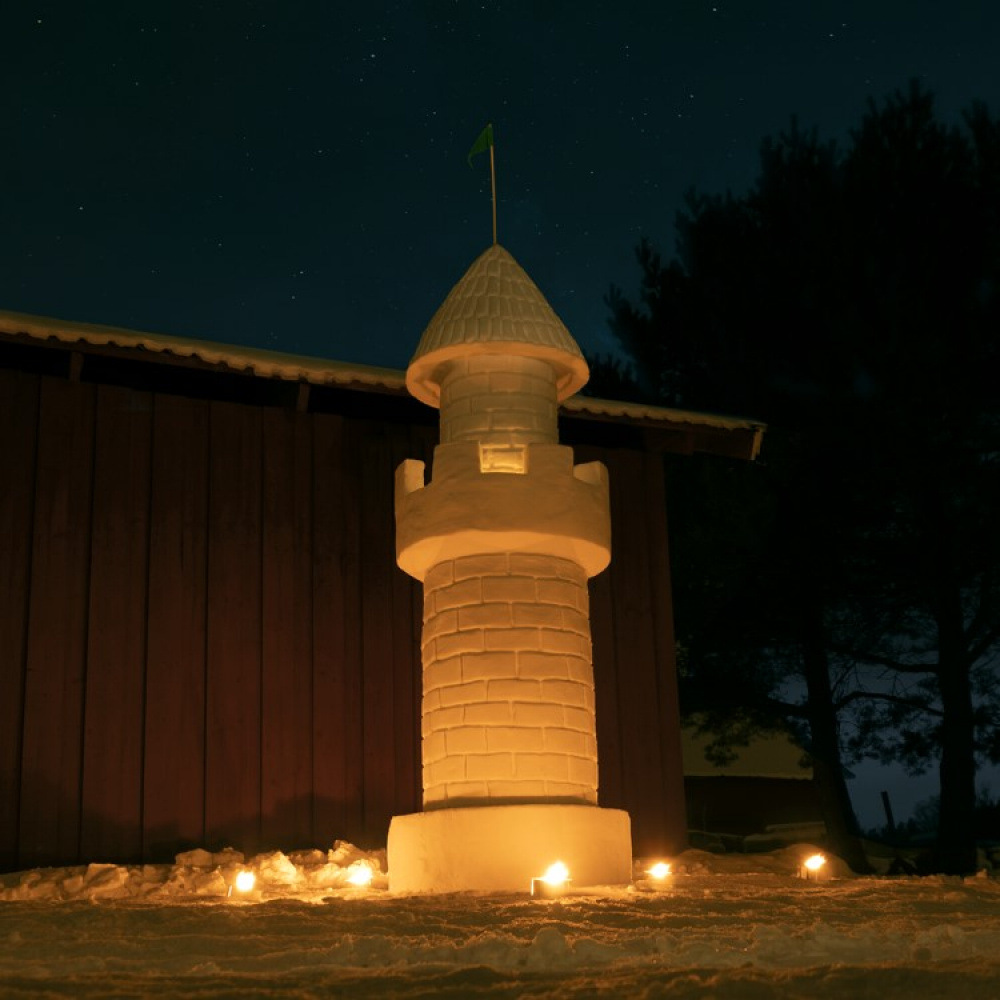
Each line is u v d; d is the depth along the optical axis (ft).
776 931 19.88
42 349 42.37
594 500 34.55
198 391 45.16
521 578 33.35
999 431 62.49
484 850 30.25
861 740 69.97
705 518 65.21
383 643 43.65
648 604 48.47
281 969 17.12
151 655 39.88
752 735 72.08
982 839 81.97
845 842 65.21
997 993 13.15
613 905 25.13
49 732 37.88
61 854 37.09
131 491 40.88
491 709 32.30
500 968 16.46
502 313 35.53
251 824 39.88
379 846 41.65
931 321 62.59
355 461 44.93
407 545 34.32
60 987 14.57
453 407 35.63
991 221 64.28
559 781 32.19
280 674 41.60
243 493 42.63
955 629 63.05
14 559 38.70
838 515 65.26
